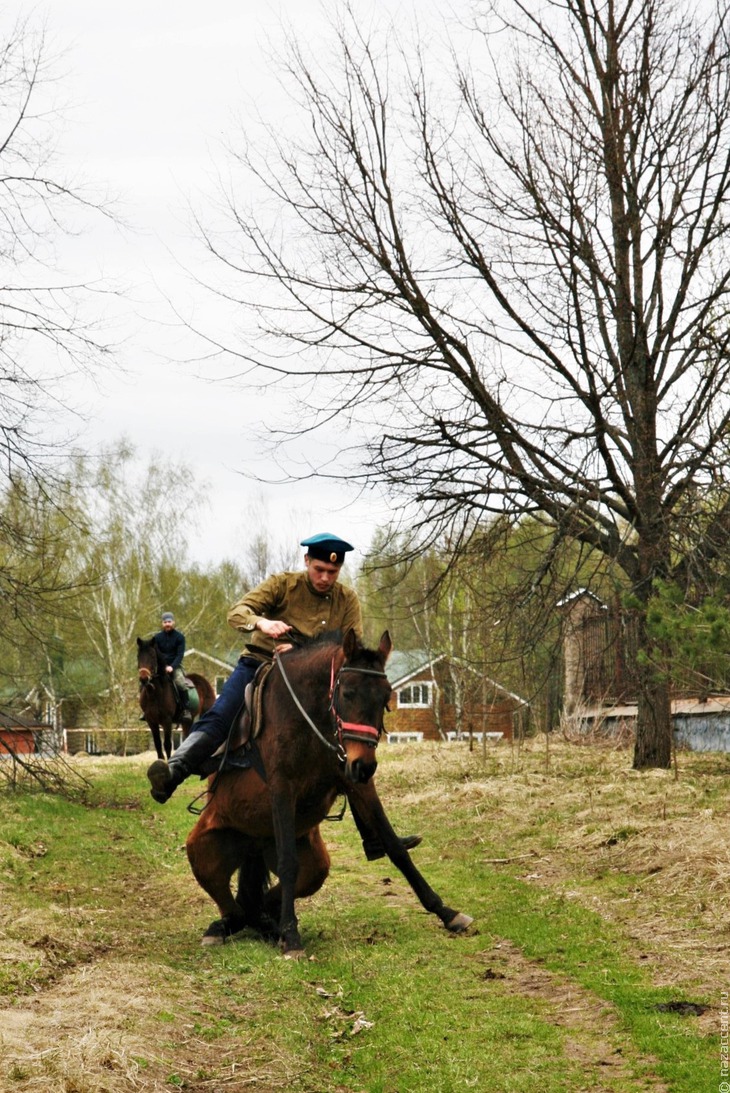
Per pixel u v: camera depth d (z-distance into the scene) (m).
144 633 56.00
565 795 15.41
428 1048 5.80
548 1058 5.60
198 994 6.70
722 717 21.56
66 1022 5.72
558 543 17.02
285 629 8.12
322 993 6.91
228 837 8.49
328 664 7.75
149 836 14.97
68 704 58.81
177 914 10.04
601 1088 5.21
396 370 17.55
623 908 8.91
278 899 8.73
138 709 54.47
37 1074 4.99
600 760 20.45
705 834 10.84
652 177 17.48
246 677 8.40
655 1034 5.82
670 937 7.86
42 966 7.13
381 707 7.46
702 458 16.38
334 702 7.53
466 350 17.39
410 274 17.52
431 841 13.37
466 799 16.22
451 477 17.48
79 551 49.66
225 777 8.36
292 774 7.88
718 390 16.23
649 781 15.97
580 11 17.66
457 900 9.87
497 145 17.66
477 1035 5.98
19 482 17.14
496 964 7.47
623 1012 6.21
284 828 7.86
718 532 16.11
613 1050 5.71
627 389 18.05
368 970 7.35
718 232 17.22
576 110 18.00
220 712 8.27
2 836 13.38
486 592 17.83
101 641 53.00
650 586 17.14
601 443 16.92
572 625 19.34
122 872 12.27
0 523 17.52
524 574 18.12
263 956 7.67
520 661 18.42
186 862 12.80
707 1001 6.31
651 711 18.19
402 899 10.01
